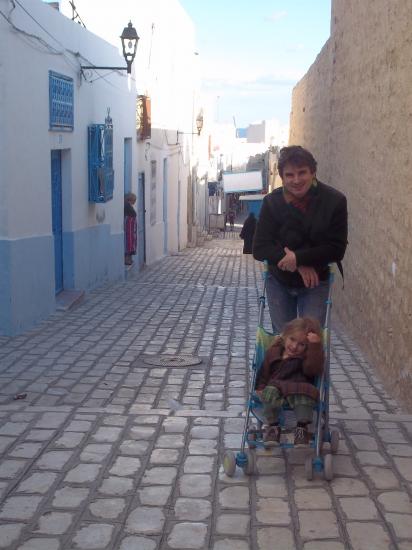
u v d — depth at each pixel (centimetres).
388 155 622
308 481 378
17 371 621
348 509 347
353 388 583
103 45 1157
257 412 392
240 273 1565
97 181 1066
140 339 767
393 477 383
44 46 840
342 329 857
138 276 1452
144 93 1628
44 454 413
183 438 440
